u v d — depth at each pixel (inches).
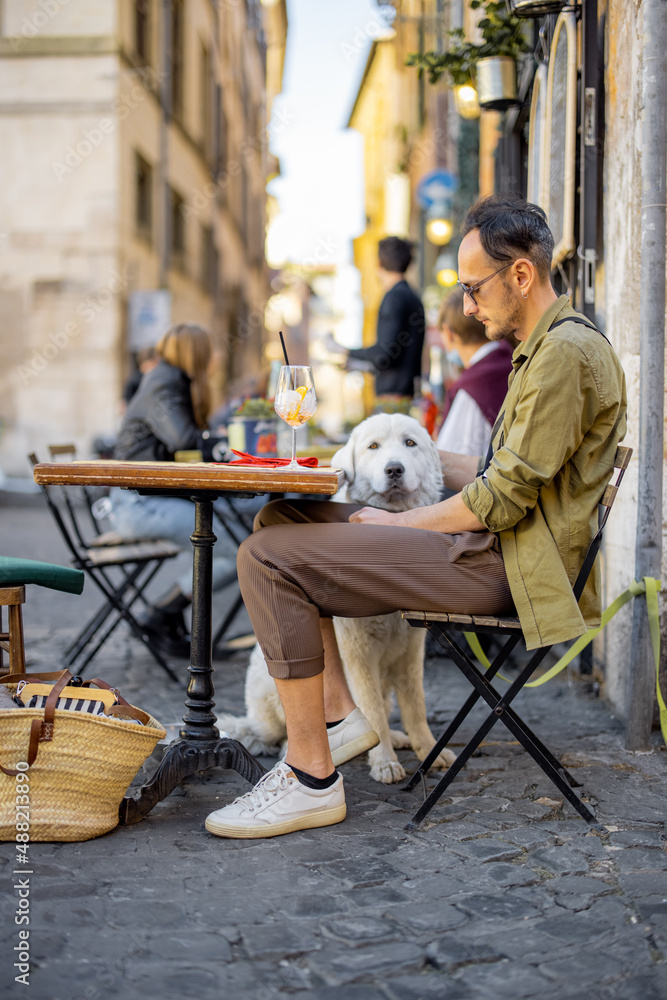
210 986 63.3
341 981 64.1
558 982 63.9
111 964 65.8
